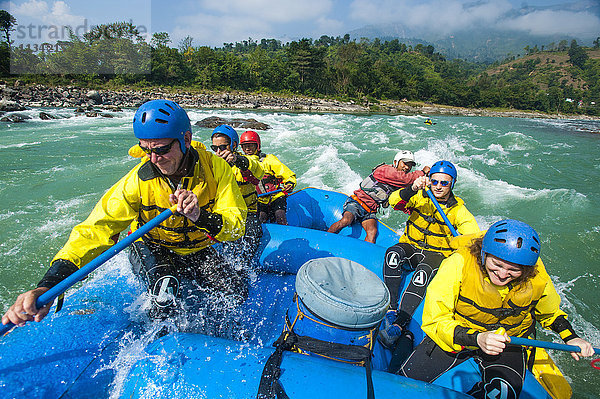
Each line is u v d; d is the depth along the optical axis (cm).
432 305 198
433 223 293
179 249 226
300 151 1118
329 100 5516
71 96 2975
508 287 190
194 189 199
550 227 595
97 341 195
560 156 1234
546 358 220
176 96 4119
